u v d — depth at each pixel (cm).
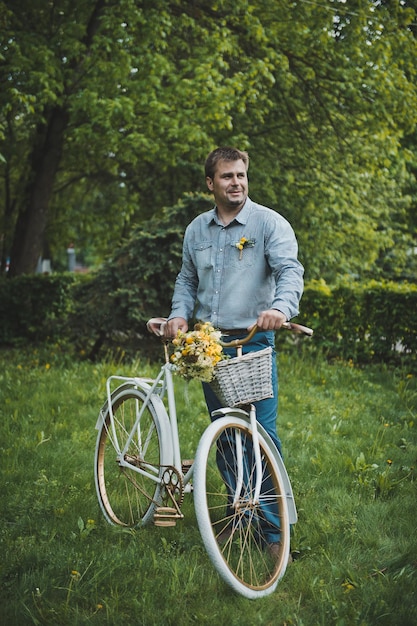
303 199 1376
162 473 345
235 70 1288
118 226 1711
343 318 964
